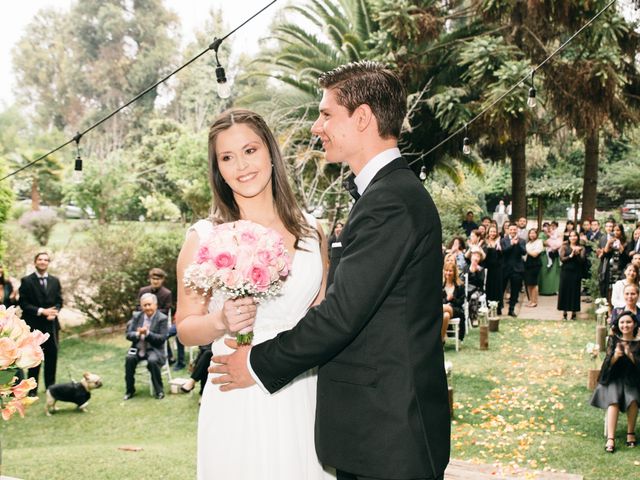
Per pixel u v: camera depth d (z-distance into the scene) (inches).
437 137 628.4
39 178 1175.6
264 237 74.8
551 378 291.4
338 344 67.5
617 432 219.9
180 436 243.8
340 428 70.8
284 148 465.4
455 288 371.9
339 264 69.0
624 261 419.5
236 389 82.9
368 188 71.3
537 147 1061.8
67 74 1897.1
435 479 69.4
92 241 487.5
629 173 1003.9
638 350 199.3
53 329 303.4
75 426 263.3
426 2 591.8
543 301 510.9
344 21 625.3
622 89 604.1
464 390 277.9
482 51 498.0
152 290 360.5
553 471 183.8
